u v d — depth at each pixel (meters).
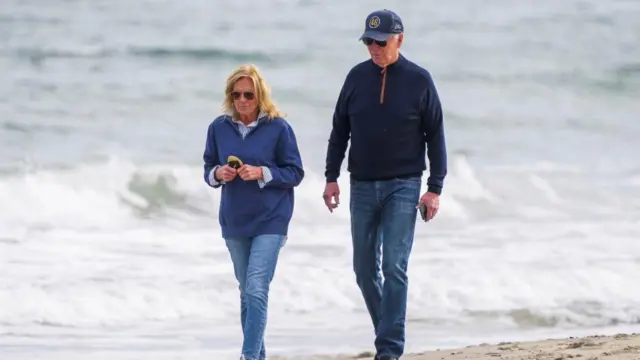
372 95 23.11
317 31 109.44
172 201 58.03
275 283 40.03
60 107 79.00
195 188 58.62
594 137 79.00
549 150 73.50
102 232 50.19
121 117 77.12
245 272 23.33
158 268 42.66
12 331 34.72
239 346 32.91
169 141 70.69
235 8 118.12
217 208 57.12
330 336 34.16
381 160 23.17
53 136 70.75
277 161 23.19
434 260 44.19
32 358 30.97
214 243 48.00
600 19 122.06
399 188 23.22
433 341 33.47
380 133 23.06
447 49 108.31
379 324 23.97
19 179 58.66
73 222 52.56
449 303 38.69
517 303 38.94
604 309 38.47
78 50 98.62
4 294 38.12
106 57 97.44
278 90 84.12
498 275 41.69
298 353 31.45
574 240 49.19
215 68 95.94
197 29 108.94
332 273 41.53
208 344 33.16
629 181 64.88
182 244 47.66
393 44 22.88
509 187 61.88
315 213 54.47
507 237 49.88
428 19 120.25
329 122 76.06
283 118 23.47
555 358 26.61
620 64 102.81
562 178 64.69
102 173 59.53
